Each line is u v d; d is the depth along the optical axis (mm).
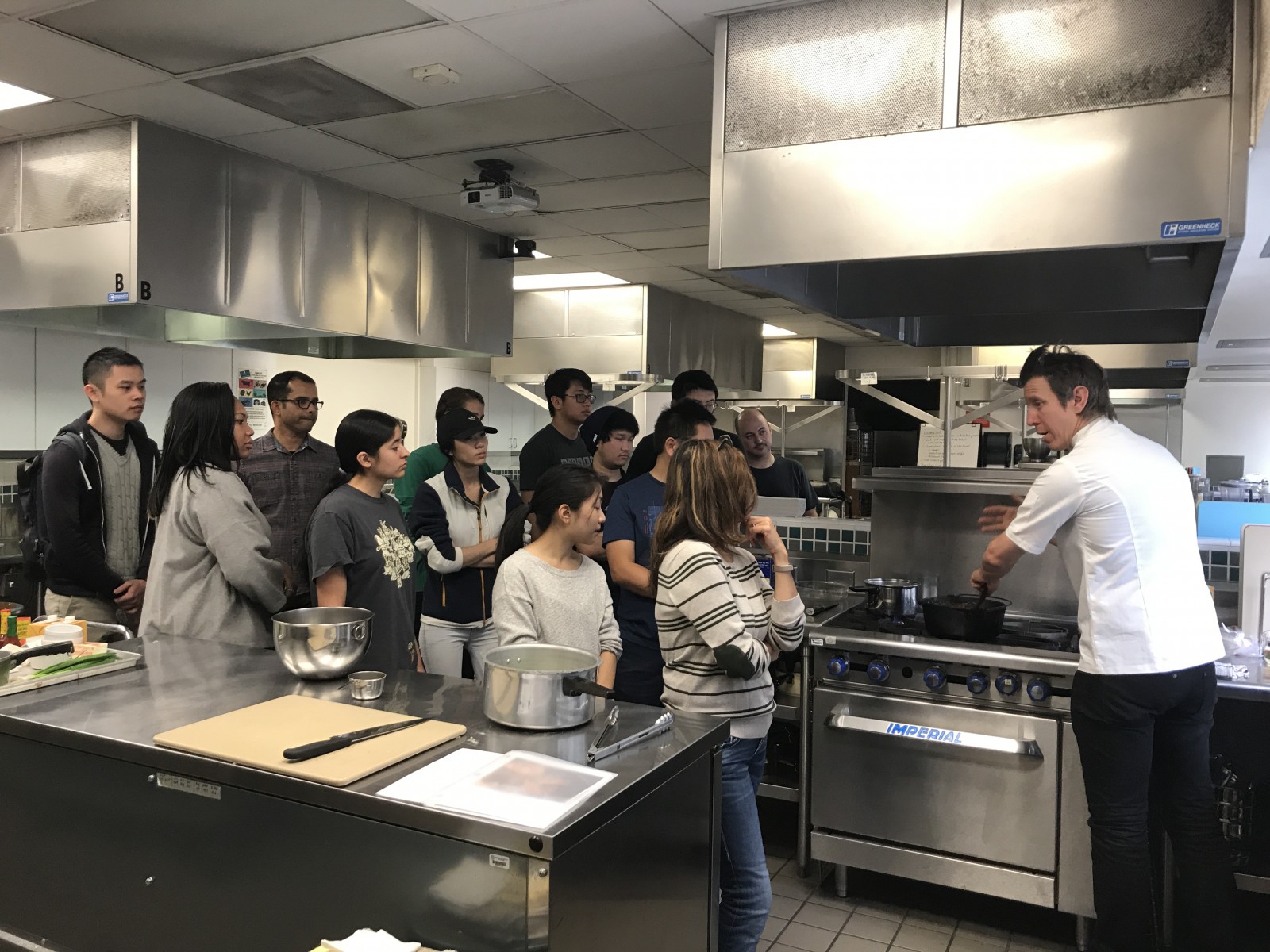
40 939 1710
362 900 1384
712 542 2029
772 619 2109
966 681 2631
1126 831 2215
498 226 4766
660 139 3395
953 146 2146
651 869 1521
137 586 2990
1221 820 2535
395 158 3674
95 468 2988
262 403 5375
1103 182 2012
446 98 3016
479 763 1482
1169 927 2572
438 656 3041
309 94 2990
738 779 2027
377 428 2369
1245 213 1899
